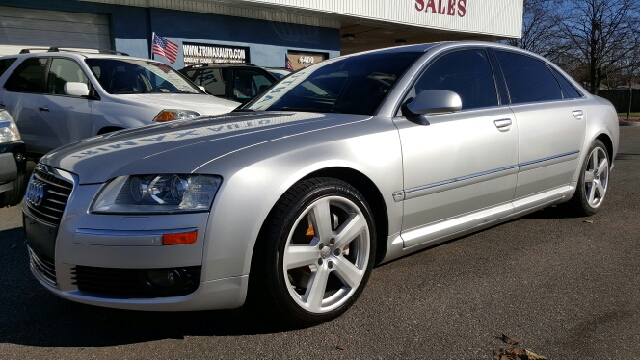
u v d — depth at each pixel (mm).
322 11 12953
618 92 31750
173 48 11516
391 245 3287
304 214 2770
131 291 2568
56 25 10172
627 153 10359
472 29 17078
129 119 5895
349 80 3809
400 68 3688
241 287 2617
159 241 2467
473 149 3643
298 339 2785
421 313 3070
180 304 2545
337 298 2994
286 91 4113
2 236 4695
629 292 3354
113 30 10703
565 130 4516
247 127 3113
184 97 6477
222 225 2529
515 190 4094
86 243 2531
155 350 2703
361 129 3148
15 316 3125
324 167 2855
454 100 3266
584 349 2648
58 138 6574
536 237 4527
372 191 3166
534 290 3395
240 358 2607
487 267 3816
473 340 2748
